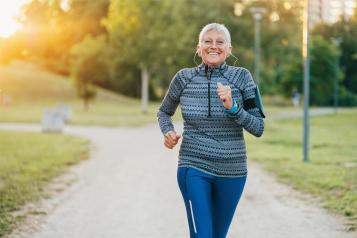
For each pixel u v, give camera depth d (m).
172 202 7.86
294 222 6.57
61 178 10.27
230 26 50.09
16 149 15.34
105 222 6.61
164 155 14.32
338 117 35.09
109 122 29.47
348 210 6.96
